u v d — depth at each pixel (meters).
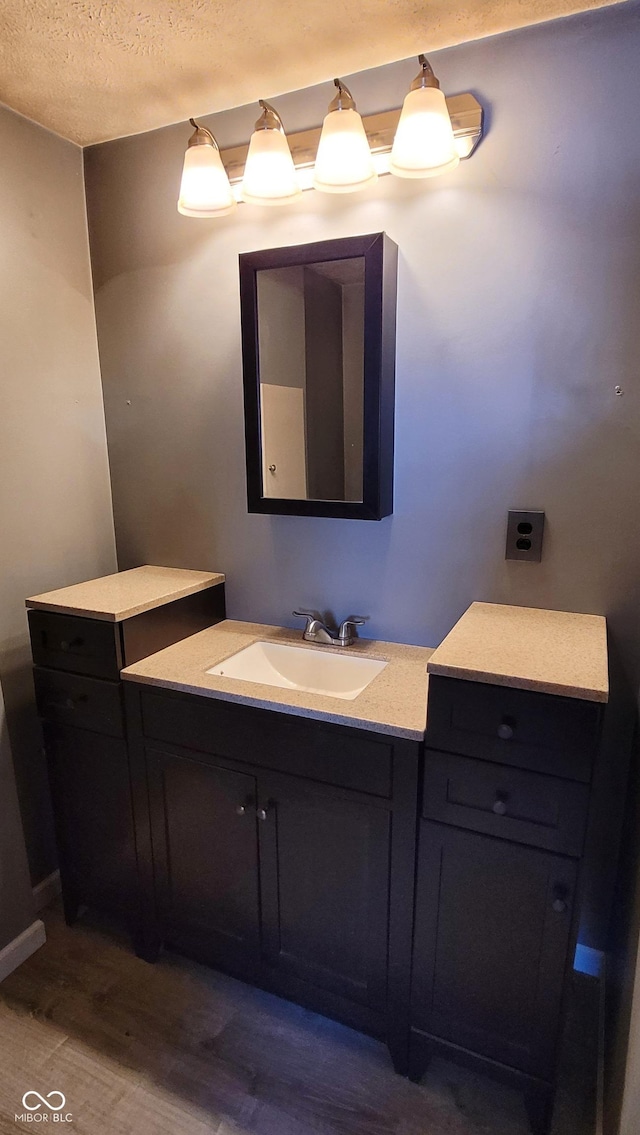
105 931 1.82
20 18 1.21
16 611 1.76
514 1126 1.29
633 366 1.33
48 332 1.78
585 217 1.31
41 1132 1.28
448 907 1.26
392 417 1.55
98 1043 1.47
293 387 1.55
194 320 1.78
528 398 1.43
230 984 1.63
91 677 1.57
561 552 1.47
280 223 1.61
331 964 1.43
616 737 1.49
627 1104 0.97
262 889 1.47
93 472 1.98
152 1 1.17
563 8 1.22
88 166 1.83
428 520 1.59
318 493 1.58
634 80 1.22
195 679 1.46
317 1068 1.41
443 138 1.25
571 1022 1.50
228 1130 1.28
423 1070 1.38
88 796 1.68
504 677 1.10
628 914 1.28
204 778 1.48
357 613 1.74
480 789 1.17
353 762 1.28
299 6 1.19
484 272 1.41
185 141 1.68
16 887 1.68
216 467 1.85
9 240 1.64
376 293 1.41
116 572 2.07
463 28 1.28
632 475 1.37
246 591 1.89
